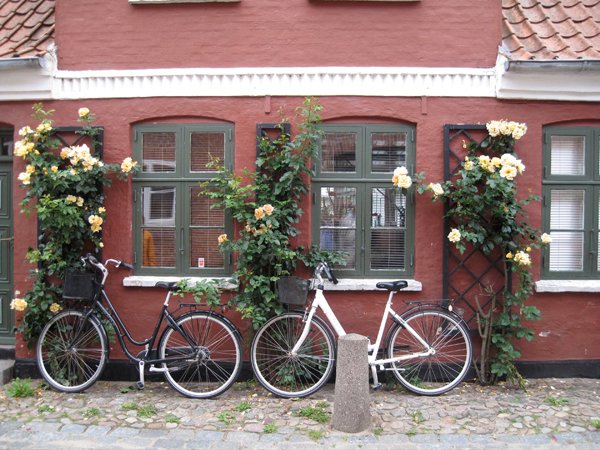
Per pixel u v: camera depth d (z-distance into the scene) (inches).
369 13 203.8
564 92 201.6
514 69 194.2
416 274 205.3
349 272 208.7
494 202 192.4
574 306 205.9
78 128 207.6
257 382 202.5
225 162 208.7
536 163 204.8
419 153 204.1
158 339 206.4
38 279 202.7
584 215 209.5
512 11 229.3
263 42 204.8
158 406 180.9
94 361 205.5
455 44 203.5
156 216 212.4
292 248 205.0
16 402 184.1
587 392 192.1
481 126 201.8
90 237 204.1
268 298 191.8
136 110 207.6
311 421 168.4
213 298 189.5
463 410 176.2
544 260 208.1
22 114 211.0
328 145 209.5
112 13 207.6
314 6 204.1
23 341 209.5
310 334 197.3
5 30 226.5
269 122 204.8
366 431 160.7
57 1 209.3
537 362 205.8
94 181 202.4
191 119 208.7
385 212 209.5
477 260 204.8
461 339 202.8
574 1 231.3
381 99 204.4
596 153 208.5
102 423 167.0
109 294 208.5
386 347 194.1
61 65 209.3
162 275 211.5
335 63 204.2
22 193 212.4
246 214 194.1
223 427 164.7
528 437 157.2
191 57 206.1
